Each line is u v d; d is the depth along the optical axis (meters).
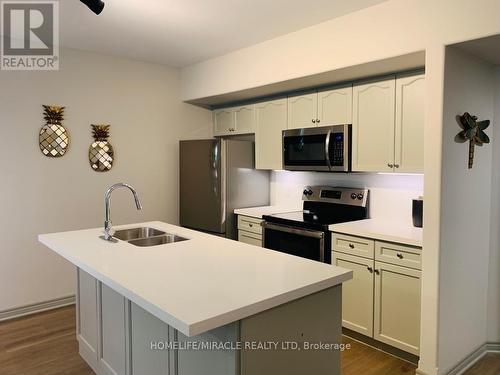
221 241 2.44
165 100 4.35
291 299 1.55
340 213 3.57
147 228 2.98
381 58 2.56
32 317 3.49
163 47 3.61
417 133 2.76
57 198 3.67
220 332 1.51
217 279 1.68
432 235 2.32
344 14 2.75
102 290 2.33
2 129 3.35
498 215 2.76
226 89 3.82
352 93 3.17
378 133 3.00
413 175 3.12
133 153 4.14
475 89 2.53
